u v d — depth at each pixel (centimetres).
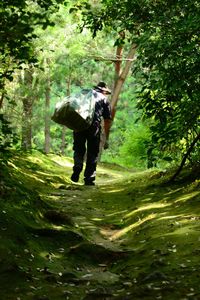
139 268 420
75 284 386
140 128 1597
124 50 2242
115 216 657
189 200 633
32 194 652
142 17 721
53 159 1443
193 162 836
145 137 1548
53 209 648
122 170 1755
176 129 720
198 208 584
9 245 423
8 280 368
